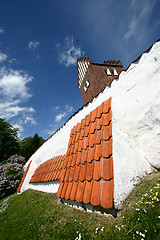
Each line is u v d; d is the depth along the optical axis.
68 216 2.99
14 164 11.55
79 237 2.15
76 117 5.81
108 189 2.35
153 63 3.18
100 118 3.92
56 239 2.48
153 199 1.95
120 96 3.94
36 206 4.61
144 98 3.19
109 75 11.52
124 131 3.24
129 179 2.53
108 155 2.82
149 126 2.96
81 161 3.52
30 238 2.96
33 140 26.77
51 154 7.39
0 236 3.83
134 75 3.65
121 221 2.04
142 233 1.62
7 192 9.88
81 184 3.02
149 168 2.85
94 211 2.61
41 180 6.30
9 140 24.11
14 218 4.64
